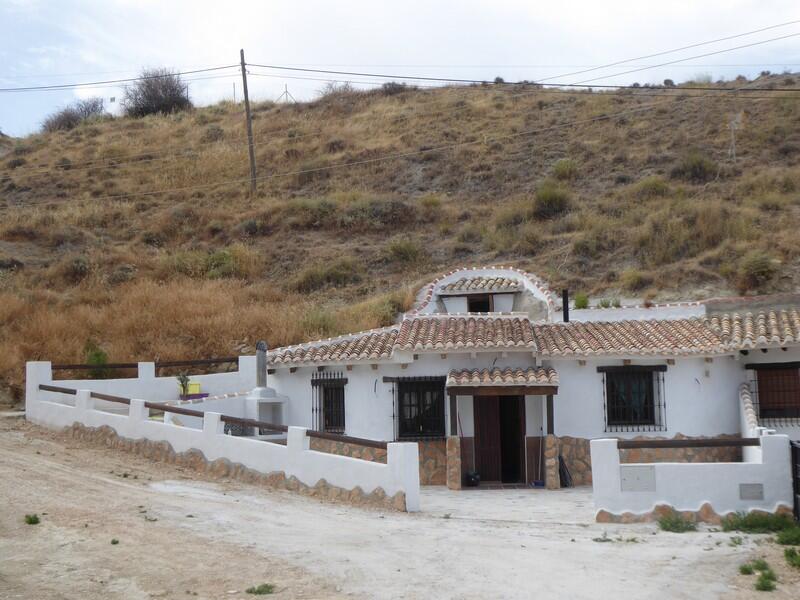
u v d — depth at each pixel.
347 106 69.38
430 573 9.67
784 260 32.16
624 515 13.08
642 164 48.38
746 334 18.91
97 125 69.38
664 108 57.47
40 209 46.25
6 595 8.54
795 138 48.34
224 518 12.47
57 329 27.53
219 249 40.78
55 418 19.91
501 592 8.95
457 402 19.23
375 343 20.36
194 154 57.94
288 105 71.56
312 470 15.05
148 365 23.09
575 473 19.00
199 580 9.20
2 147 65.31
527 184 48.91
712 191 42.16
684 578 9.59
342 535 11.66
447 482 18.36
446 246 40.34
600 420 19.20
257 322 29.53
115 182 52.41
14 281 33.16
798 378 18.98
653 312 21.48
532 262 36.84
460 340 19.31
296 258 39.78
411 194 49.41
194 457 16.77
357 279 37.09
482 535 11.95
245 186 51.47
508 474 19.41
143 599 8.52
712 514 12.90
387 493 14.11
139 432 17.86
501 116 61.62
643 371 19.33
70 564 9.69
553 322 21.72
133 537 11.00
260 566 9.82
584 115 58.78
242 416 20.83
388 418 19.50
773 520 12.40
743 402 18.55
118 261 37.00
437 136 57.62
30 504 12.62
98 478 15.03
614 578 9.55
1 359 24.70
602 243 36.75
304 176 52.44
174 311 30.14
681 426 19.08
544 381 18.17
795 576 9.63
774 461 12.91
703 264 33.25
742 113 52.25
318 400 20.80
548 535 12.05
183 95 77.44
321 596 8.70
